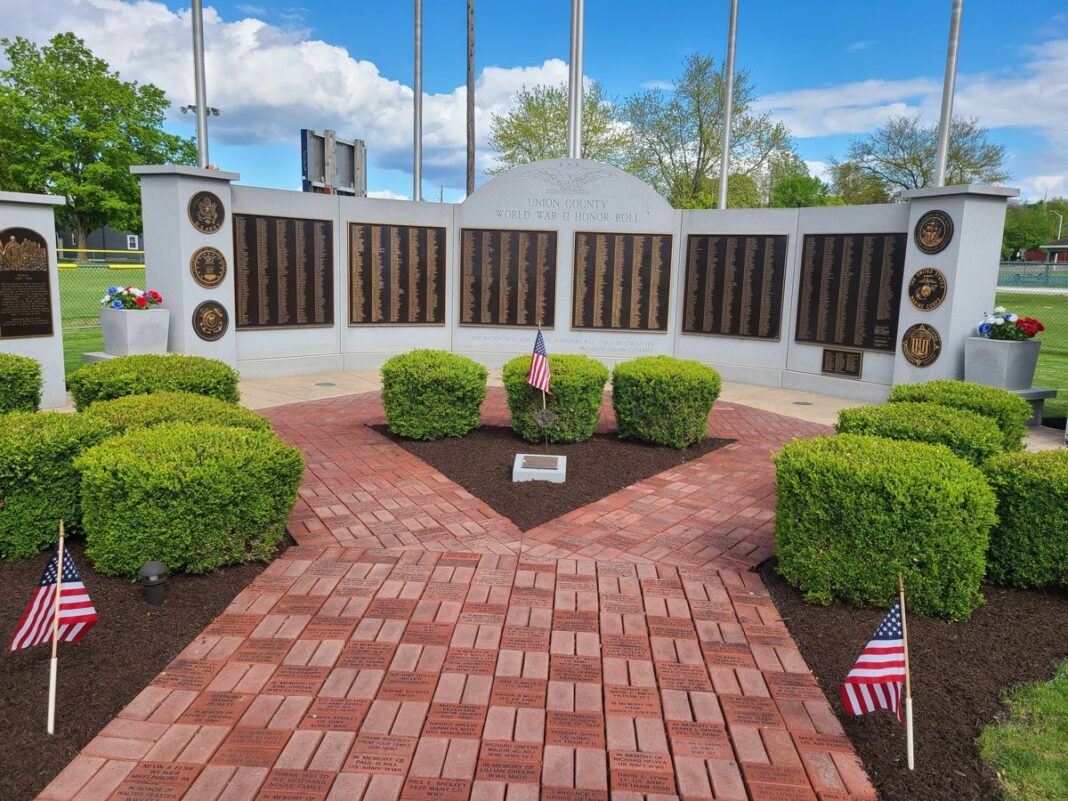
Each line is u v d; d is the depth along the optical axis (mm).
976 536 4121
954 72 10367
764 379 12133
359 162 13531
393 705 3287
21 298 8945
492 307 12727
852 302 11055
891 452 4602
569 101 12500
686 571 4809
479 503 6027
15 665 3461
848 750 3078
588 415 7910
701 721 3246
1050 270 36562
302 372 11984
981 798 2799
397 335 12664
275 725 3125
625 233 12406
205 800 2695
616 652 3793
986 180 33781
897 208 10461
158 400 5844
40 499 4582
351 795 2746
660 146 31797
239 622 3963
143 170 10109
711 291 12289
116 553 4219
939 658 3793
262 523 4578
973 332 10047
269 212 11211
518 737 3105
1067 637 4062
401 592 4375
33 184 38438
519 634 3934
